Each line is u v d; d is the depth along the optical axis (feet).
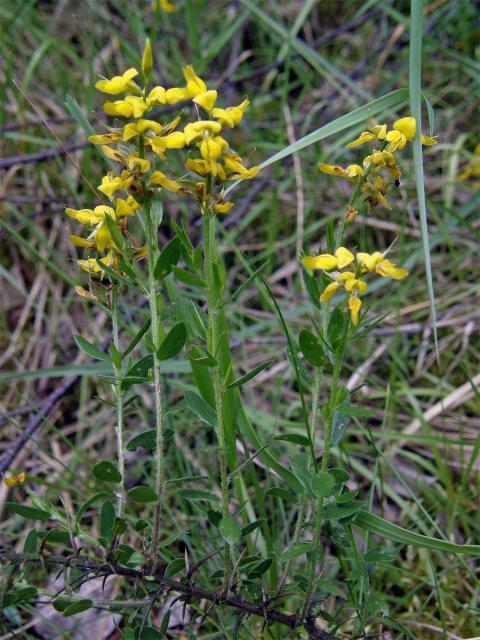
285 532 0.96
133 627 0.71
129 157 0.55
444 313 1.35
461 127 1.71
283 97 1.51
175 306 0.62
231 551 0.68
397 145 0.61
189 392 0.64
